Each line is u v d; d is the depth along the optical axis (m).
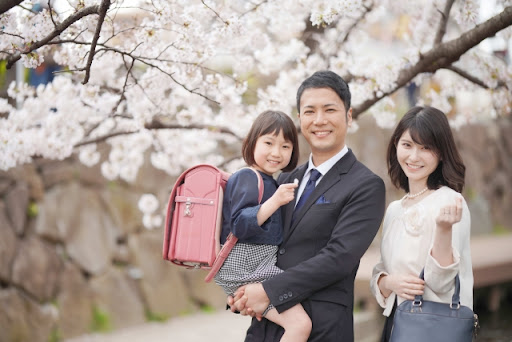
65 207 6.33
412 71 3.47
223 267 2.52
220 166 4.11
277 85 4.03
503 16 2.97
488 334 7.11
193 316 7.00
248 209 2.39
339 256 2.38
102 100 3.72
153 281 6.92
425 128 2.47
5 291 5.61
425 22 3.98
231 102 3.77
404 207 2.62
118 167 4.63
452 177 2.48
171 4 3.04
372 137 9.72
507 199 12.68
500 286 8.37
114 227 6.75
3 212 5.78
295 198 2.65
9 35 2.88
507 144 13.06
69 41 2.57
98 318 6.26
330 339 2.46
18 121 3.70
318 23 3.07
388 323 2.63
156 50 3.33
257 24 3.71
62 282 6.11
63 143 3.79
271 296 2.39
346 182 2.54
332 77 2.55
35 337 5.69
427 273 2.29
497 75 3.59
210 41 3.33
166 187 7.29
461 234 2.42
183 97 3.86
